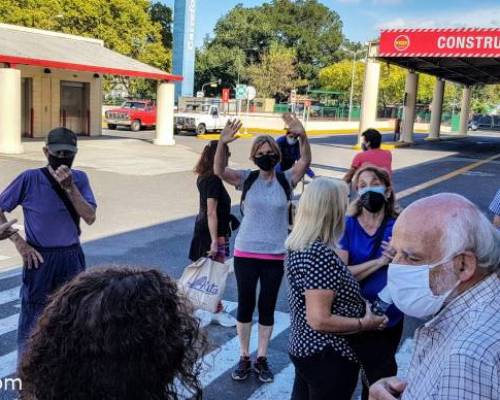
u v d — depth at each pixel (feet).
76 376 4.12
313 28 290.97
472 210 5.68
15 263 25.23
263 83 215.92
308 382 10.04
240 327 15.24
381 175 11.86
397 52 81.92
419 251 5.67
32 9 123.13
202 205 17.62
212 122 110.32
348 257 11.57
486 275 5.58
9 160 57.88
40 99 86.28
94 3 135.74
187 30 139.23
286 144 22.24
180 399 4.61
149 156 68.64
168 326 4.32
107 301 4.19
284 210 15.01
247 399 14.24
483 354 4.86
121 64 79.20
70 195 13.12
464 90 147.74
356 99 237.04
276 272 14.93
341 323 9.55
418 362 5.81
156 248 28.19
